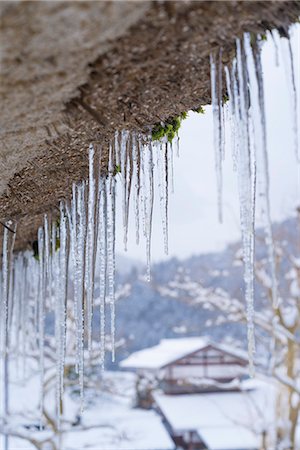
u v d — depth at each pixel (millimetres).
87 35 1661
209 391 13094
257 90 1828
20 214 2533
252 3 1721
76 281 2404
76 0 1573
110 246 2342
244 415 9844
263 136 1863
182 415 11281
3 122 1889
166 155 2270
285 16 1764
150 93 1930
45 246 2740
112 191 2334
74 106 1885
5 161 2094
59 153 2135
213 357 13328
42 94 1802
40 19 1602
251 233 1999
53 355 6453
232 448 9867
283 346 7516
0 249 2920
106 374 8586
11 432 5930
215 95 1875
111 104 1930
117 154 2084
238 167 1938
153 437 9516
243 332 13773
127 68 1805
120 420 7820
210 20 1726
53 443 5918
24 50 1662
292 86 1860
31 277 3230
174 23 1706
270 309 7746
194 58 1835
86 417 9016
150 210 2236
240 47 1816
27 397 8156
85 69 1767
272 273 1974
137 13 1652
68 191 2404
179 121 2156
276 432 7090
